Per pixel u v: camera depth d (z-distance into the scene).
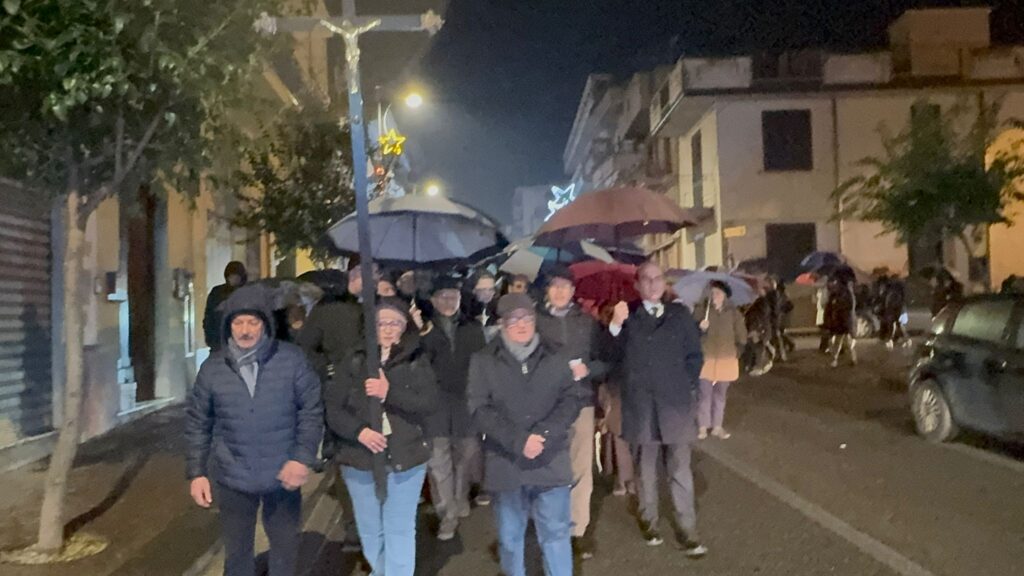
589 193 8.73
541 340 5.88
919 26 32.66
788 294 31.23
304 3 8.63
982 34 32.44
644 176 41.72
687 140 37.56
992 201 25.16
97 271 12.62
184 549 7.02
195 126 7.27
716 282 12.01
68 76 6.10
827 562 6.97
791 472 10.02
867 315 24.17
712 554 7.27
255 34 6.98
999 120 31.88
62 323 11.53
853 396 15.52
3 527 7.59
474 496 9.52
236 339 5.20
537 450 5.62
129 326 15.03
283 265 26.52
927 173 25.38
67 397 6.89
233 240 20.70
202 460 5.24
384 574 5.78
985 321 10.97
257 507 5.39
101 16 6.11
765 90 31.95
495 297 9.62
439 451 7.96
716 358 11.98
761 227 32.16
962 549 7.19
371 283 5.72
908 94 32.06
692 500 7.27
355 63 6.11
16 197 10.64
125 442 11.76
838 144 32.16
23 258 10.85
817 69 32.19
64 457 6.90
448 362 7.98
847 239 31.69
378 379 5.53
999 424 10.36
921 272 22.75
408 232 8.03
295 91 22.19
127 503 8.47
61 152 6.88
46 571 6.43
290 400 5.23
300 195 17.84
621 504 8.99
